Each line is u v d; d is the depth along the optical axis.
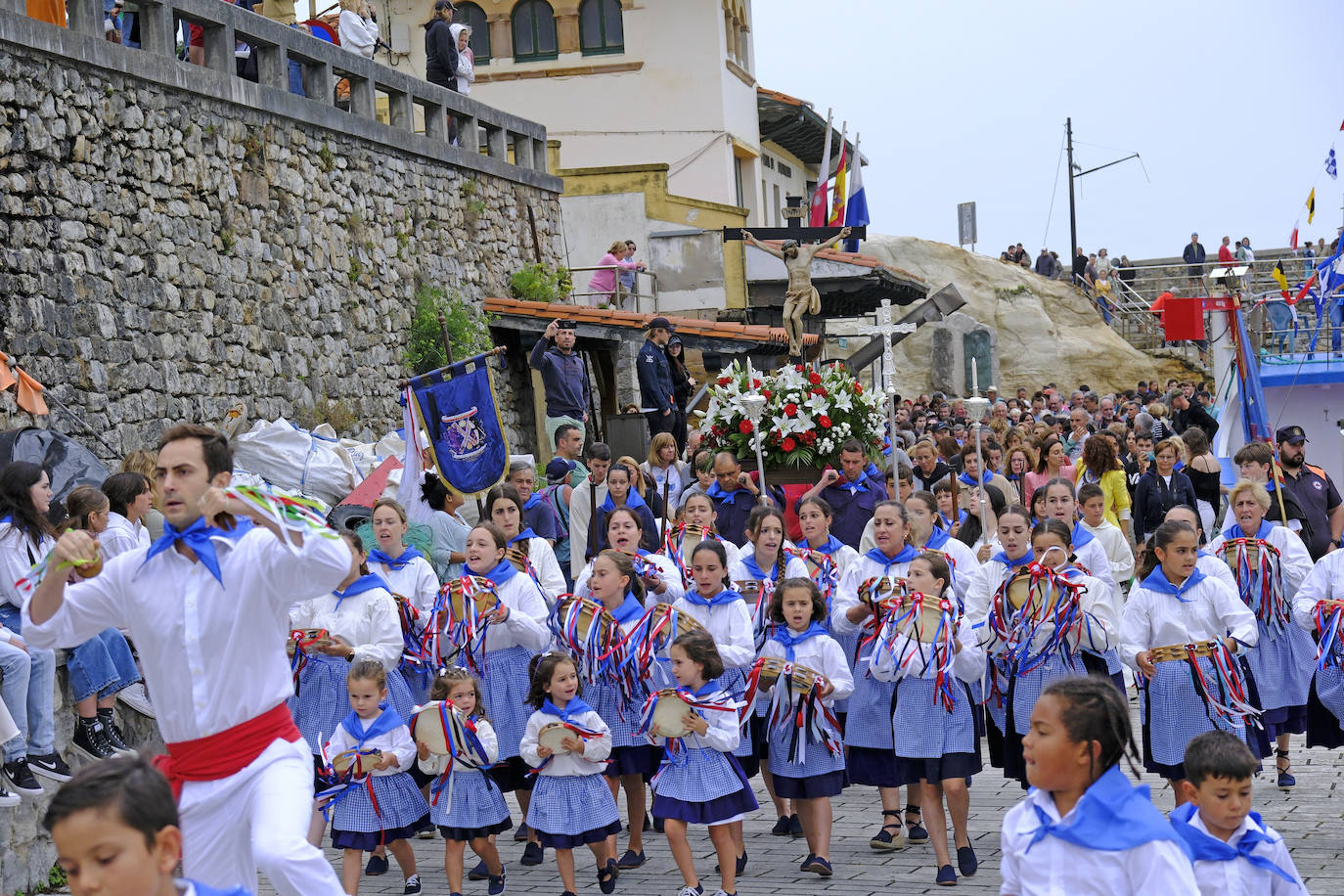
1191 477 12.81
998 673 8.20
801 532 9.60
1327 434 20.30
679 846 6.96
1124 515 12.35
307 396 13.81
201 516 4.73
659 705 6.96
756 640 7.98
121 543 7.97
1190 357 38.94
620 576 7.91
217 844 4.68
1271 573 8.35
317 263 14.23
